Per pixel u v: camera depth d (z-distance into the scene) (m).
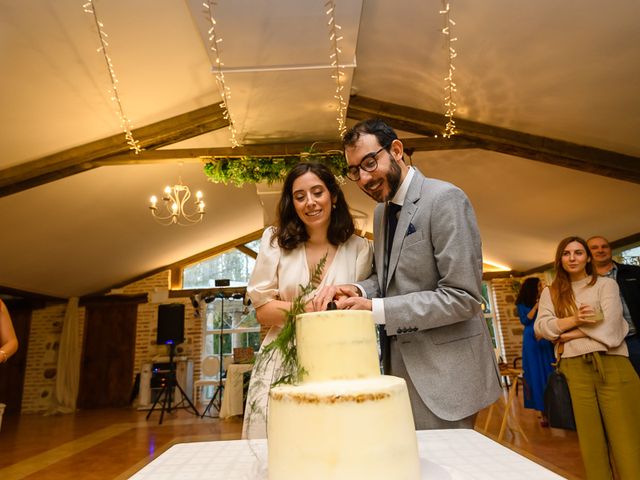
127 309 9.02
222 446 1.06
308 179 1.36
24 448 4.51
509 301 9.01
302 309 0.89
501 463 0.80
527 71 3.34
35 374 8.51
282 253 1.42
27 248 6.05
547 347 3.57
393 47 3.50
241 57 3.10
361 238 1.50
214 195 6.94
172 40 3.34
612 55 2.97
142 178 5.58
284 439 0.67
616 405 1.78
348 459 0.62
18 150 3.97
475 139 4.41
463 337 1.15
